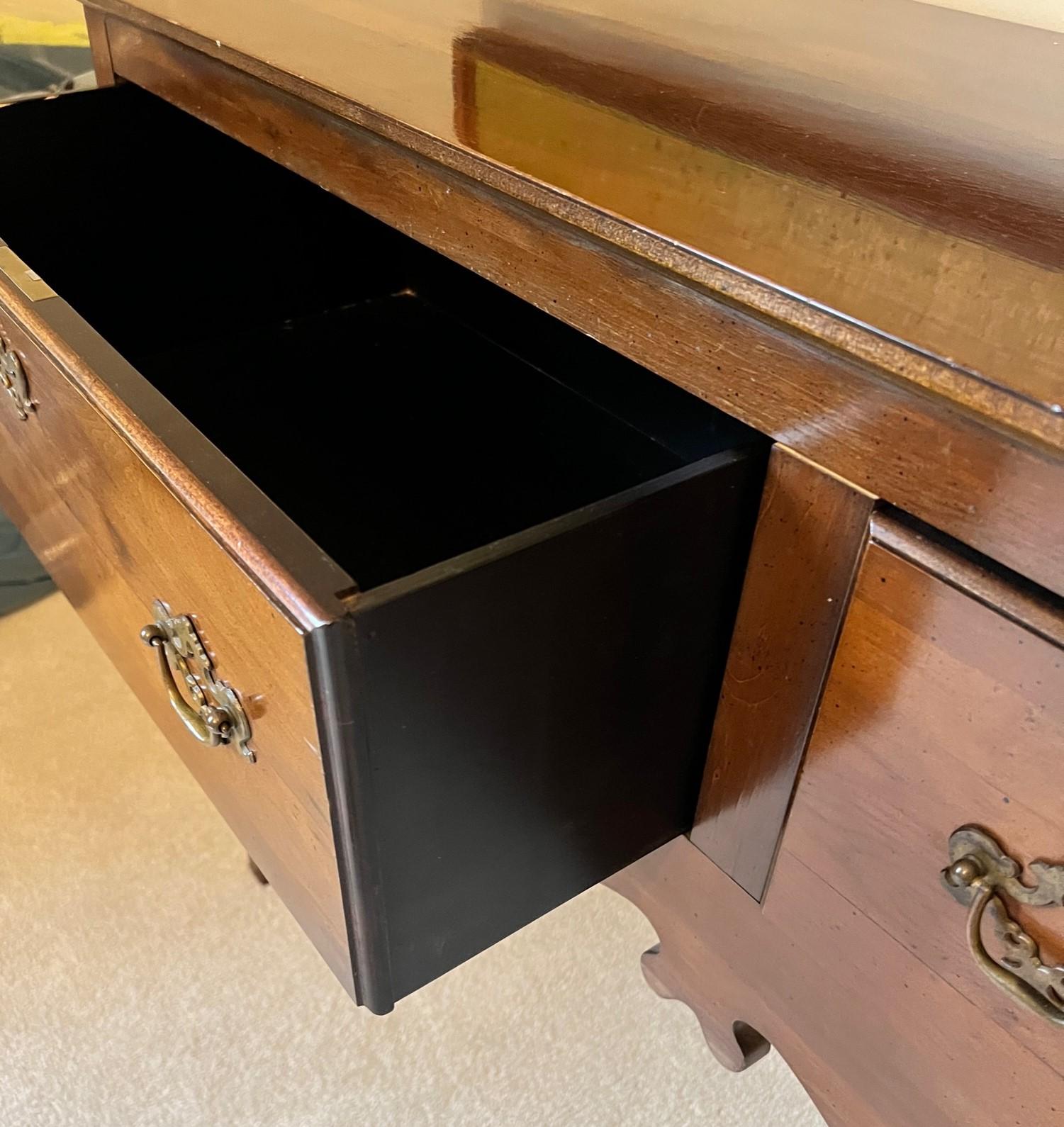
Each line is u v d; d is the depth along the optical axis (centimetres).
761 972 61
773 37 67
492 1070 81
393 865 46
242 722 49
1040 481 32
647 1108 79
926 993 47
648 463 79
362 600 36
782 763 50
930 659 39
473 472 78
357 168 55
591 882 58
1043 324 35
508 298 87
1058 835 37
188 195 85
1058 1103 43
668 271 40
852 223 42
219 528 40
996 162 49
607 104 53
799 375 38
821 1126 78
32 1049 81
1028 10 73
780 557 45
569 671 46
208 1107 78
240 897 92
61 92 78
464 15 69
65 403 52
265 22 66
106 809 99
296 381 88
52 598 123
